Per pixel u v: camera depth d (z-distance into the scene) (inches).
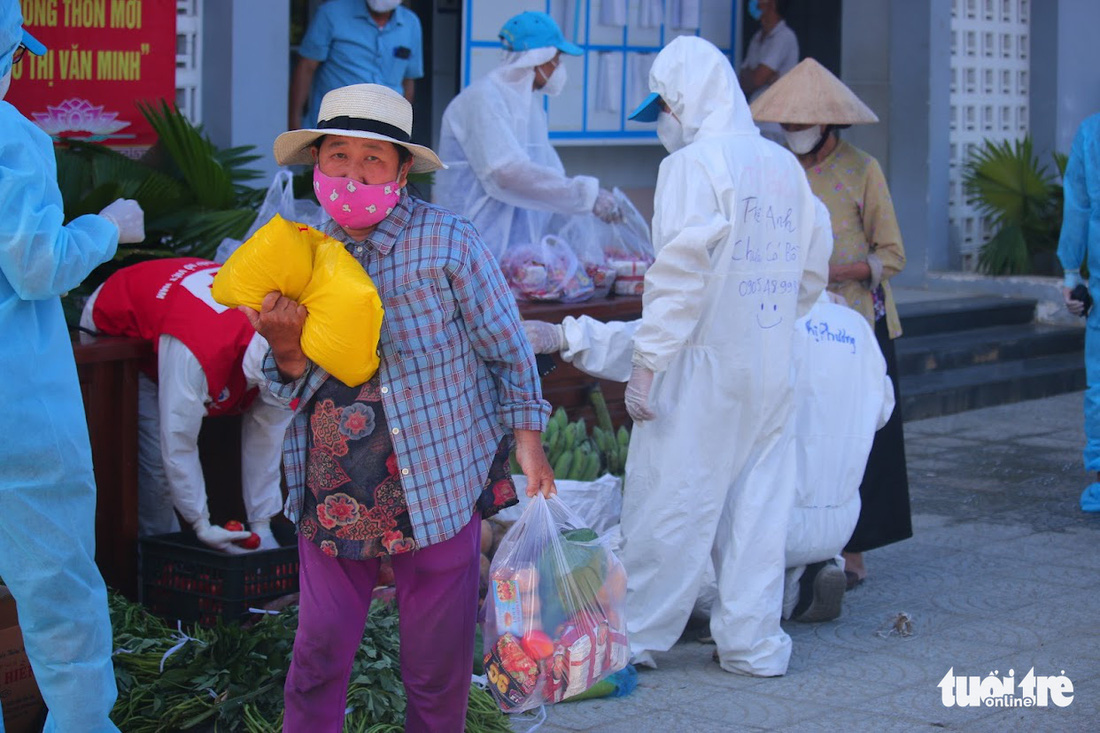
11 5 142.7
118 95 292.2
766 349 198.1
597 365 210.7
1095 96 540.1
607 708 188.2
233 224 247.1
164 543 196.7
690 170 192.5
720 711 187.2
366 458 137.4
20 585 140.2
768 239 197.3
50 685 144.4
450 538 138.3
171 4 298.5
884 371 227.8
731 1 463.5
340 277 131.6
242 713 166.7
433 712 144.5
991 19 519.8
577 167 445.7
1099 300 301.1
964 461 348.2
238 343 190.2
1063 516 298.0
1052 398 429.7
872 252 249.6
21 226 132.8
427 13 438.3
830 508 217.6
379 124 133.0
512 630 154.3
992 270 499.8
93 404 199.0
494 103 277.7
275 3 316.5
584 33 424.2
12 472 136.6
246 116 315.6
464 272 138.1
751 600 199.3
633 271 281.0
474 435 142.1
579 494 225.8
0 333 135.6
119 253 232.1
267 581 193.0
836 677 200.8
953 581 250.8
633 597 200.2
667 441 197.3
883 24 491.5
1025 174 497.7
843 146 250.7
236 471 221.1
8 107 138.7
